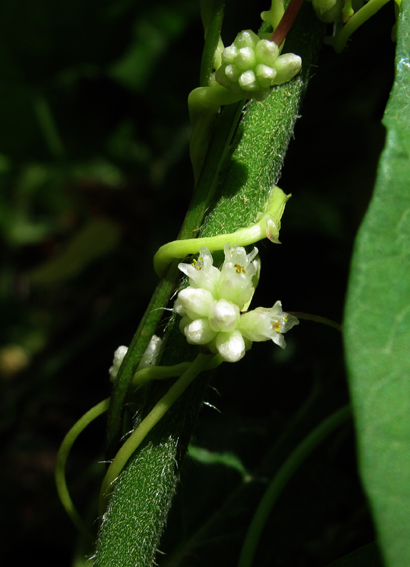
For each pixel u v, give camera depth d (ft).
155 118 0.76
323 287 0.56
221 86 0.33
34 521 0.64
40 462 0.68
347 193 0.59
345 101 0.56
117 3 0.61
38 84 0.68
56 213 1.06
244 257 0.33
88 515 0.47
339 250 0.57
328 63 0.50
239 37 0.33
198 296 0.32
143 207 0.79
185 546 0.43
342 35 0.35
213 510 0.44
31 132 0.73
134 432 0.33
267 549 0.43
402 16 0.33
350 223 0.59
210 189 0.34
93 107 0.74
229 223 0.34
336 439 0.46
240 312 0.33
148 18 0.73
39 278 0.87
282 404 0.49
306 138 0.57
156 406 0.33
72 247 0.82
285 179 0.59
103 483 0.34
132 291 0.60
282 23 0.33
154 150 0.78
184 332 0.32
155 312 0.34
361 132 0.57
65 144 0.75
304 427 0.46
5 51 0.64
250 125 0.34
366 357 0.28
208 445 0.46
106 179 0.79
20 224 1.04
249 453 0.46
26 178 1.02
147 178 0.79
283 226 0.58
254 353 0.51
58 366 0.60
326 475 0.45
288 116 0.34
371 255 0.29
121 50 0.66
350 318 0.29
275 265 0.57
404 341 0.29
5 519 0.64
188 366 0.33
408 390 0.28
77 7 0.61
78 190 0.81
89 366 0.60
